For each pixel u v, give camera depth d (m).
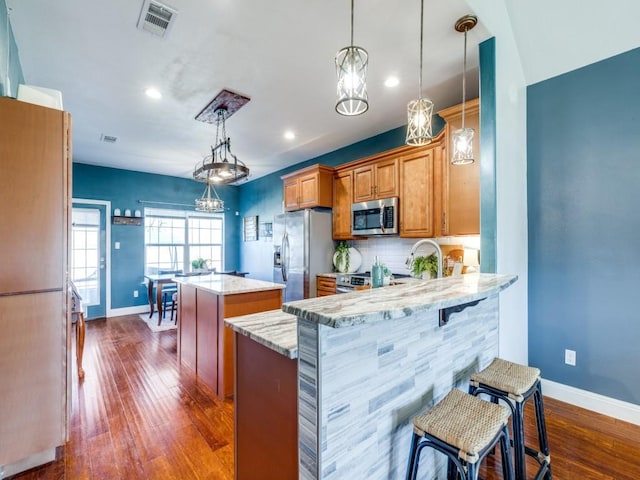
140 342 4.05
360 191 3.97
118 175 5.64
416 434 1.18
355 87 1.42
